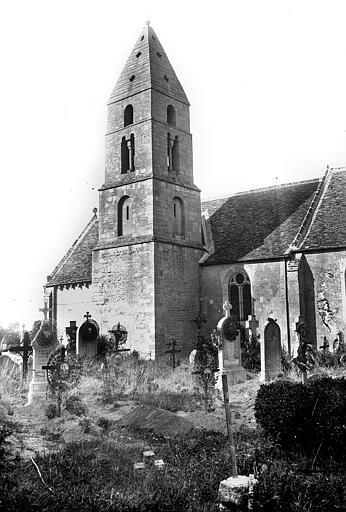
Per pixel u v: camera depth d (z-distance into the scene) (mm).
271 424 11617
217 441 12102
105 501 8039
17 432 13031
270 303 29641
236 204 36188
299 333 23312
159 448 11633
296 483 9117
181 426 13633
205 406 16812
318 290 28344
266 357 21859
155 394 18781
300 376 20328
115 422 14391
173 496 8469
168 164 32219
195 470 9867
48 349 20234
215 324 31531
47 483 8789
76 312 35125
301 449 11125
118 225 31484
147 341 28625
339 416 10766
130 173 31547
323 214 30578
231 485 8273
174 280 30297
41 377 19844
